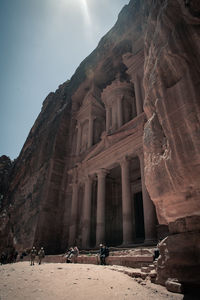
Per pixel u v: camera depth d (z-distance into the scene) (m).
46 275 7.09
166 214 6.12
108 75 36.28
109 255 12.76
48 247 27.03
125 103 26.44
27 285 5.96
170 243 5.78
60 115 40.62
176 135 5.57
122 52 32.25
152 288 5.64
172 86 6.07
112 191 25.66
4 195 48.53
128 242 16.03
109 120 26.69
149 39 8.41
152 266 7.29
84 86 38.81
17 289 5.61
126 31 30.14
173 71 6.16
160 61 6.49
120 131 22.23
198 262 5.09
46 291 5.44
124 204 17.66
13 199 41.28
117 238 23.08
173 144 5.57
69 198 30.72
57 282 6.20
